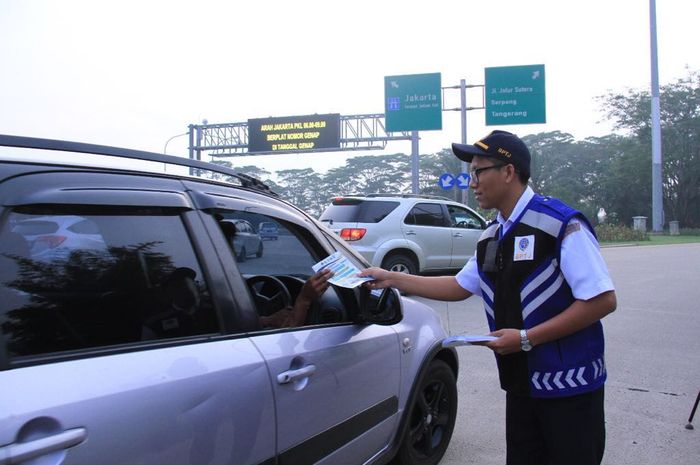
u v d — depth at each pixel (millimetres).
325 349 2381
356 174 93562
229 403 1845
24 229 1595
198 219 2084
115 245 1817
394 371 2949
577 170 78812
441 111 23922
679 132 52812
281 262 2984
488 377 5535
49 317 1599
